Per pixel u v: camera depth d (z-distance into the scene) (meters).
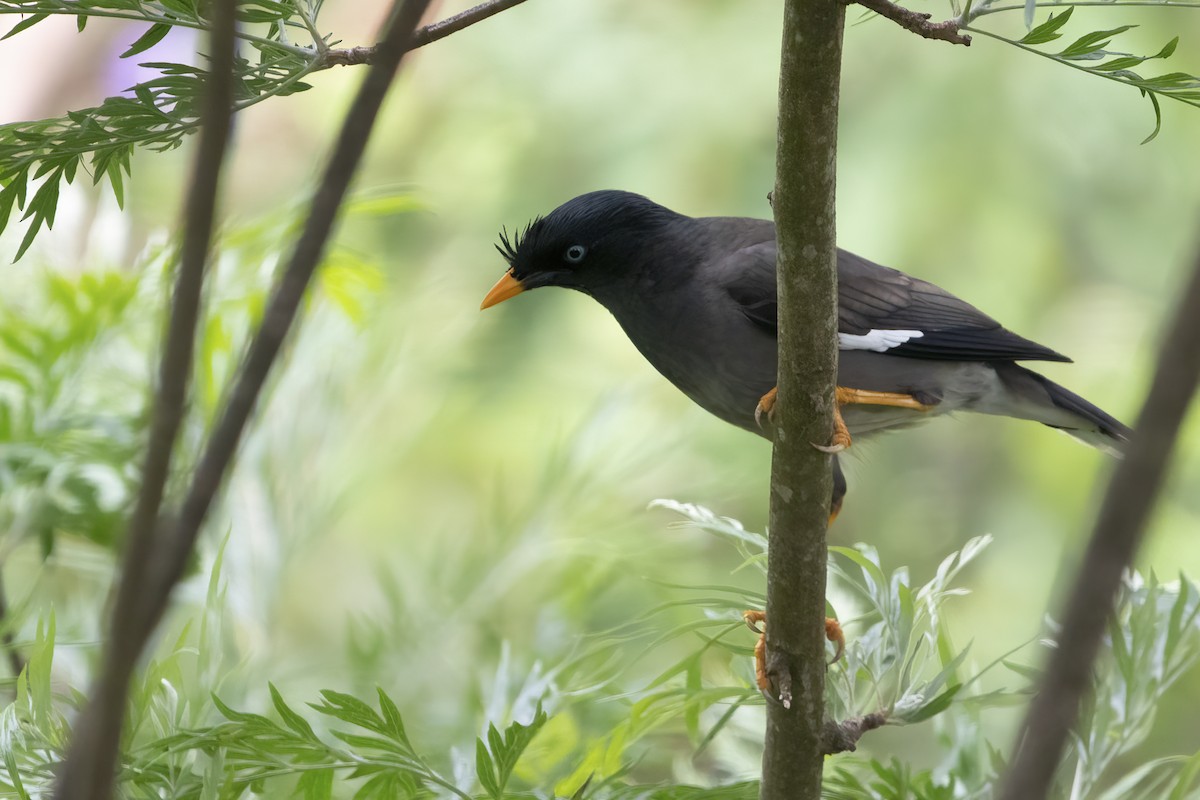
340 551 10.57
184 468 6.25
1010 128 11.69
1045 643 5.14
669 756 6.61
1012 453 12.84
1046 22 3.94
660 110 12.29
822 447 4.93
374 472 7.85
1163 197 11.80
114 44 12.73
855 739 5.12
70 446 6.75
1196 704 9.84
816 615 5.10
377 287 7.94
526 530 7.84
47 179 4.41
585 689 5.82
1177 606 5.47
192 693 5.31
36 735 4.70
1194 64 11.25
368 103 2.49
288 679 6.89
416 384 8.48
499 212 12.30
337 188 2.50
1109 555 2.23
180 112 4.07
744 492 9.03
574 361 12.02
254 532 7.31
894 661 5.28
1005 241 11.71
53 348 6.89
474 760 5.68
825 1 4.15
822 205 4.55
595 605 7.75
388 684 6.98
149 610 2.48
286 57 3.97
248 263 7.16
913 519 12.72
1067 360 8.69
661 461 8.11
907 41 11.95
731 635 6.93
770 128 12.17
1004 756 5.42
